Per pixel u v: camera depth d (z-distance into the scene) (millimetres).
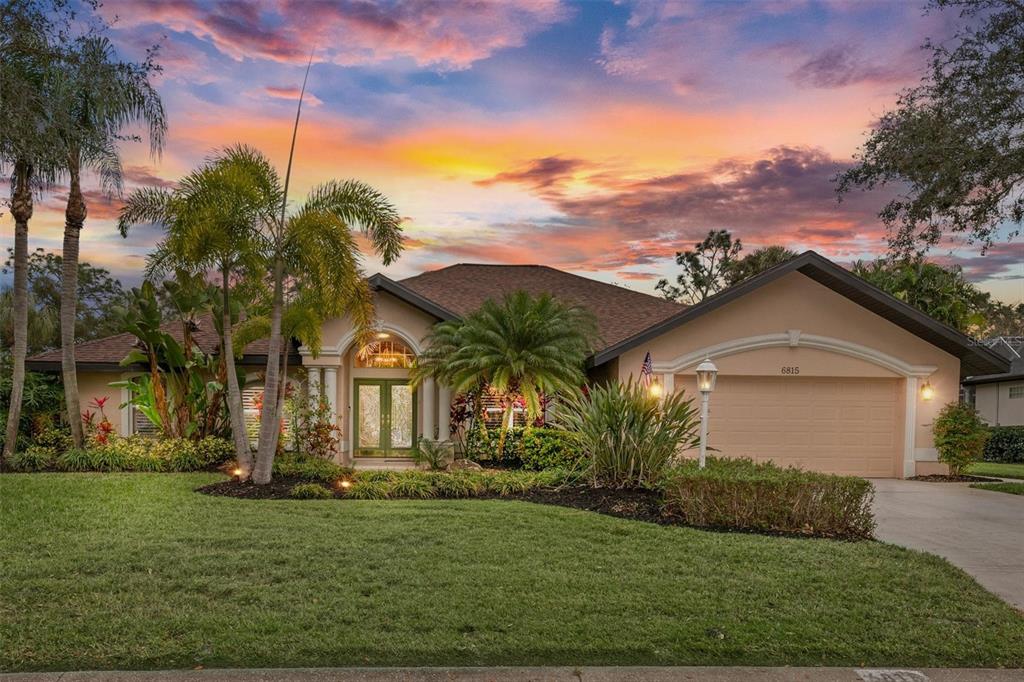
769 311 14781
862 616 5023
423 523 7820
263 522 7777
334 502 9180
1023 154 12648
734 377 14875
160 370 14164
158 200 10508
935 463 14883
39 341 22750
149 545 6625
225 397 14164
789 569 6160
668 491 8586
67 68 12312
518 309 13531
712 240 42875
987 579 6340
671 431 10258
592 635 4543
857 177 14164
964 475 14594
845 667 4203
